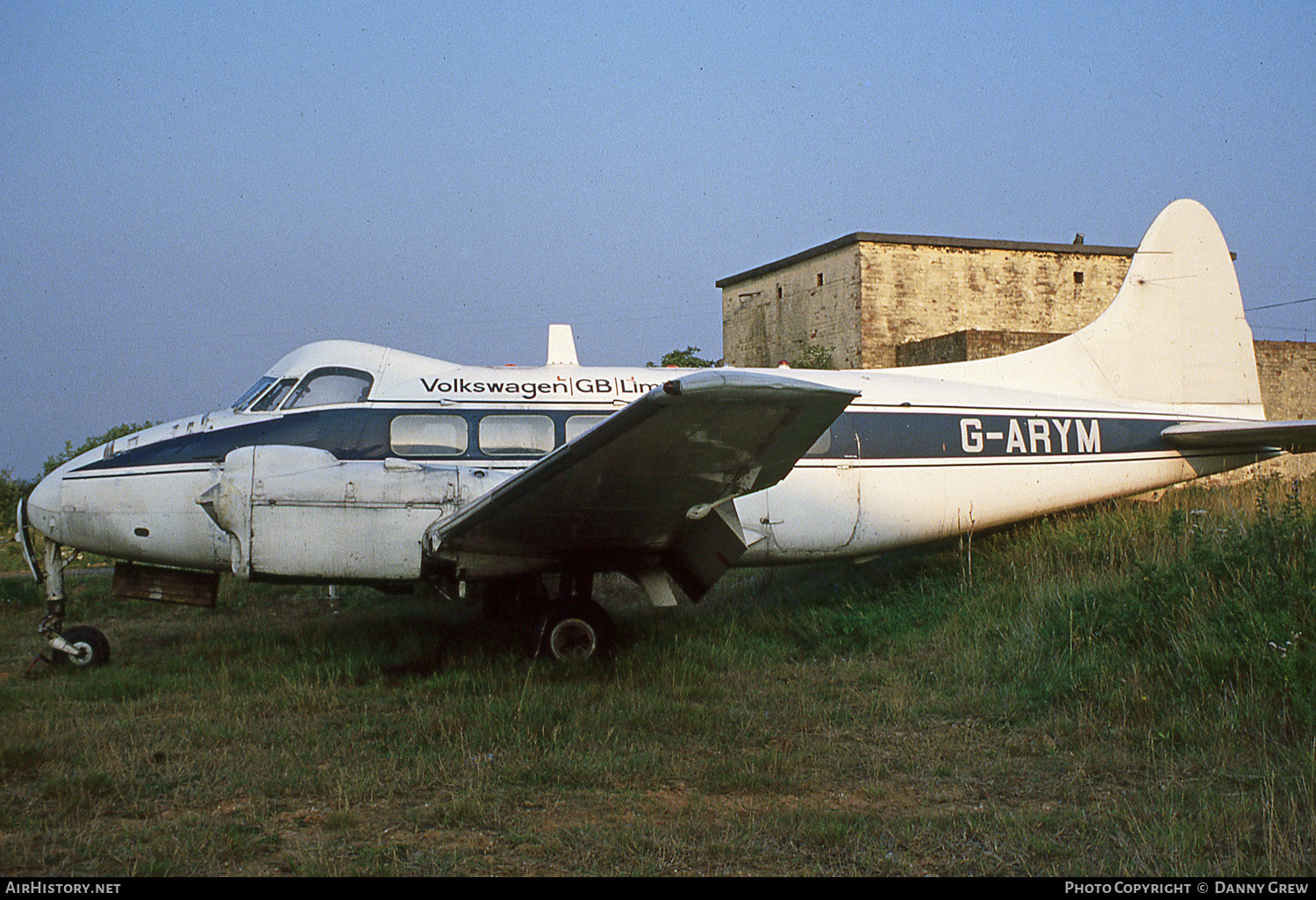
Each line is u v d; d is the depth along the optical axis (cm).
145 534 727
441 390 796
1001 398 945
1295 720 486
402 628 852
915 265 2169
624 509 625
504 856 359
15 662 759
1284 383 1723
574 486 586
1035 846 367
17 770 458
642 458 554
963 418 915
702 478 586
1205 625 588
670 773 461
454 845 369
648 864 353
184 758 475
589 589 734
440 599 1038
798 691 627
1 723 541
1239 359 1054
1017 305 2228
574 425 804
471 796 421
